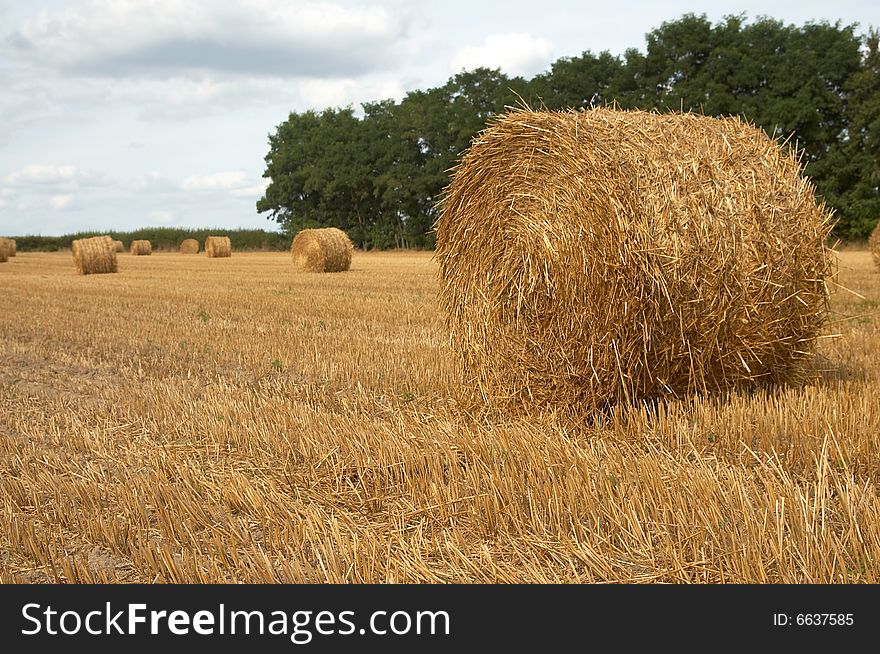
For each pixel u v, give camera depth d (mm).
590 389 6328
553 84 56031
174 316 14508
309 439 5992
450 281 7973
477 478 4953
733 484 4453
